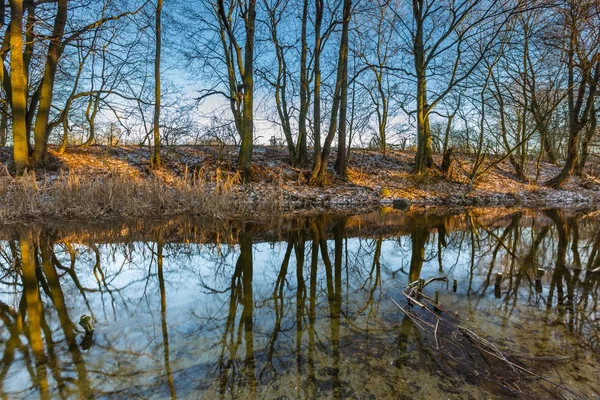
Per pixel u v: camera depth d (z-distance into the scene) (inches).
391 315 115.3
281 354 90.0
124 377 79.6
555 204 487.2
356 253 213.5
